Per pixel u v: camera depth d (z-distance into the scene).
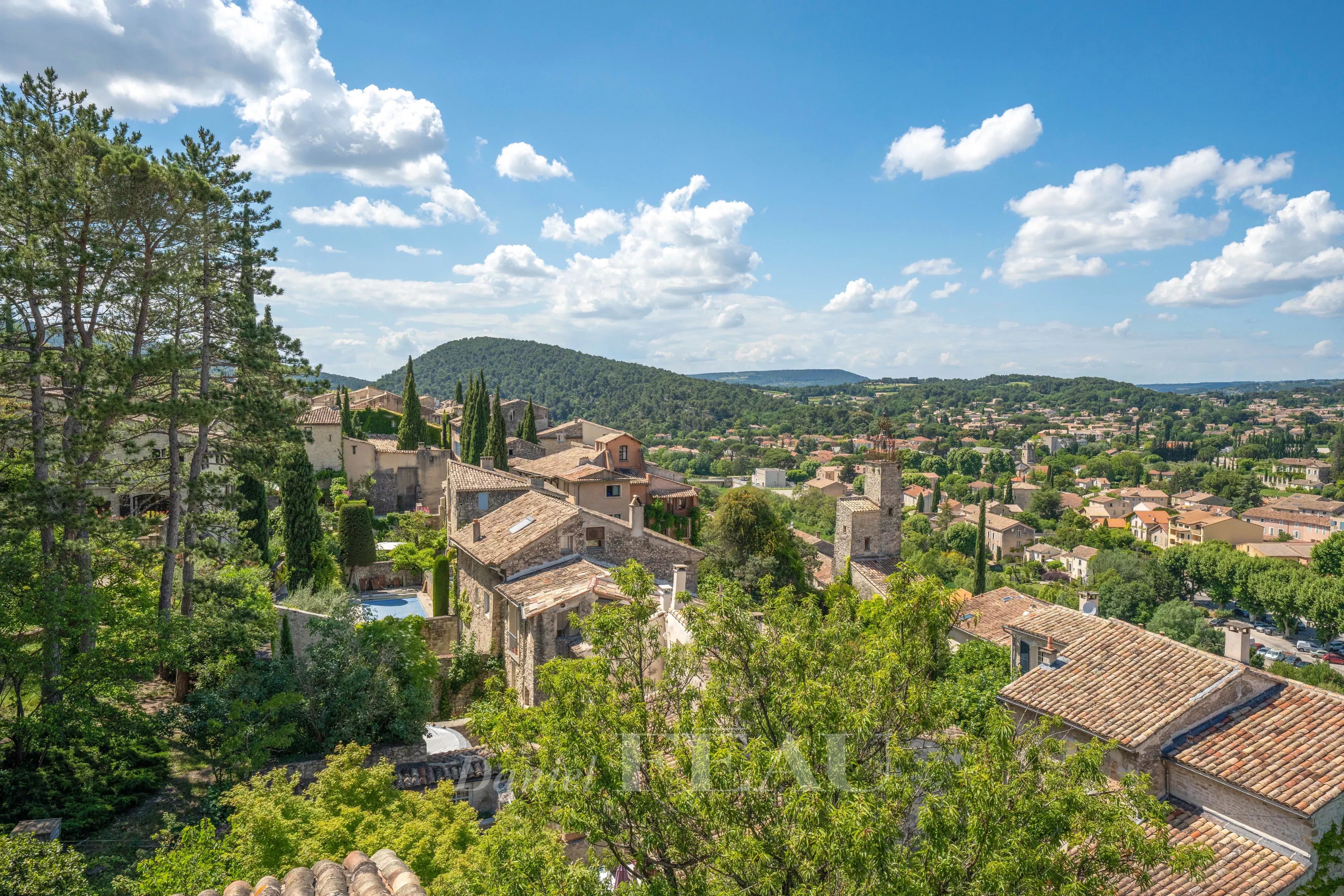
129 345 29.11
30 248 23.02
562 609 28.48
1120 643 19.67
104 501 26.56
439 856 14.34
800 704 10.30
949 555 110.94
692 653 12.27
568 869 9.88
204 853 15.07
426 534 56.06
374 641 27.69
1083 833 9.79
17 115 24.28
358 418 100.56
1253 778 15.02
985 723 13.59
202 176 26.53
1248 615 107.94
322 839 14.90
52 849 14.02
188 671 27.84
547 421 122.44
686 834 10.35
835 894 9.31
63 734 21.14
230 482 29.81
